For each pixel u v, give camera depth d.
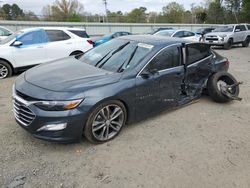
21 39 8.05
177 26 43.09
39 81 3.59
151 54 4.21
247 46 19.78
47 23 31.03
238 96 5.94
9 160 3.29
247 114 5.07
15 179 2.95
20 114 3.51
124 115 3.95
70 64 4.37
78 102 3.31
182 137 4.05
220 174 3.20
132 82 3.87
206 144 3.88
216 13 58.09
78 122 3.36
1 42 8.19
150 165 3.31
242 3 48.38
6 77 7.91
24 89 3.45
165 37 5.07
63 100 3.24
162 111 4.64
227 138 4.09
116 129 3.90
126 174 3.12
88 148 3.64
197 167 3.31
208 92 5.54
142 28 39.38
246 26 19.55
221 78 5.59
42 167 3.19
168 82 4.46
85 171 3.15
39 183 2.91
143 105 4.14
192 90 5.15
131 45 4.57
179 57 4.71
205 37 17.80
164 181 3.02
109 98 3.58
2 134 3.93
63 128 3.29
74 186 2.89
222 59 5.87
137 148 3.69
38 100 3.25
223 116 4.93
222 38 17.11
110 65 4.22
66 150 3.57
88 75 3.79
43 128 3.27
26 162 3.27
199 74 5.20
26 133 3.97
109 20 44.81
